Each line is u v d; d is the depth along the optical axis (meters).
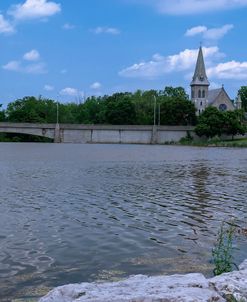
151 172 45.31
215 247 14.34
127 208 23.33
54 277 12.20
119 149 104.00
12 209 22.62
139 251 14.89
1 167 50.47
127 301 6.94
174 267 13.08
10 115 185.88
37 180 36.59
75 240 16.34
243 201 25.98
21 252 14.69
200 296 7.03
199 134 153.88
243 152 93.62
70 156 73.00
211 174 43.56
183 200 26.28
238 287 7.68
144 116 188.12
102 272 12.66
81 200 25.95
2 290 11.16
